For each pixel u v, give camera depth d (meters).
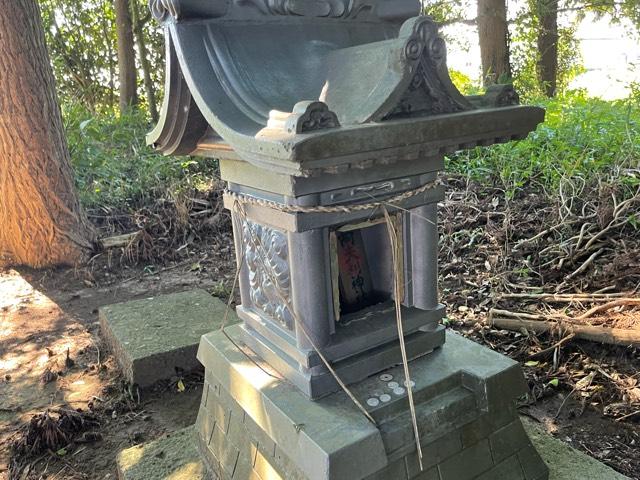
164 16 1.53
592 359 2.70
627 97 6.27
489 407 1.68
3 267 4.80
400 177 1.60
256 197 1.64
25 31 4.37
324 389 1.59
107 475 2.32
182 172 6.24
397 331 1.69
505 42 8.04
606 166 4.16
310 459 1.41
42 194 4.63
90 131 6.57
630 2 9.56
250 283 1.86
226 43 1.52
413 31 1.31
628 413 2.34
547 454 1.93
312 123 1.19
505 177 4.57
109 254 4.86
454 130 1.39
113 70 10.16
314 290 1.53
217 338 2.03
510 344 2.92
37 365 3.24
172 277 4.61
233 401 1.84
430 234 1.71
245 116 1.43
